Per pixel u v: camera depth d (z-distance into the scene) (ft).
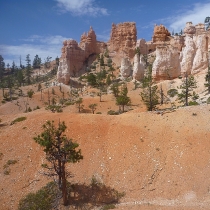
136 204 75.41
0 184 91.40
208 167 82.84
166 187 80.74
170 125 104.42
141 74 303.27
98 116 123.13
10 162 101.04
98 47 497.46
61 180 81.61
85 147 103.14
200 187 77.25
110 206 75.20
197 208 67.97
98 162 95.71
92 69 436.76
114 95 259.39
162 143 96.89
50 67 628.69
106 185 86.28
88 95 280.10
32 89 376.89
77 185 87.15
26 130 119.55
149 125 107.55
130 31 459.32
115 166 92.84
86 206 78.38
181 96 163.94
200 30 275.80
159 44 416.26
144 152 95.14
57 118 126.62
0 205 82.79
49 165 96.53
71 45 447.42
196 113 108.47
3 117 150.92
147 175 86.53
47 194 82.94
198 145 91.66
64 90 346.95
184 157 88.84
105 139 105.81
